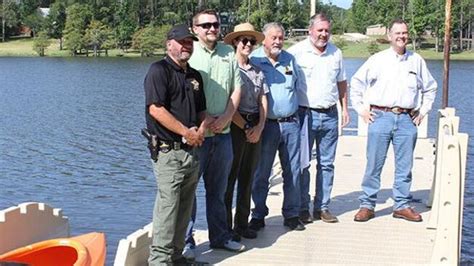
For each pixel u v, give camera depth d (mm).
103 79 47094
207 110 4941
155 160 4574
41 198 12969
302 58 5969
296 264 5133
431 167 9258
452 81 43812
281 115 5672
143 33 80500
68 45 82312
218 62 4945
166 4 84688
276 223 6203
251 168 5512
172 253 4727
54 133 22188
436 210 6031
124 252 4578
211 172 5152
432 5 71500
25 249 4762
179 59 4539
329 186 6270
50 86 41781
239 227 5695
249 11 59594
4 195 13320
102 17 85500
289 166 5879
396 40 6094
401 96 6148
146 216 11297
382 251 5457
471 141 19469
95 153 18250
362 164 9453
